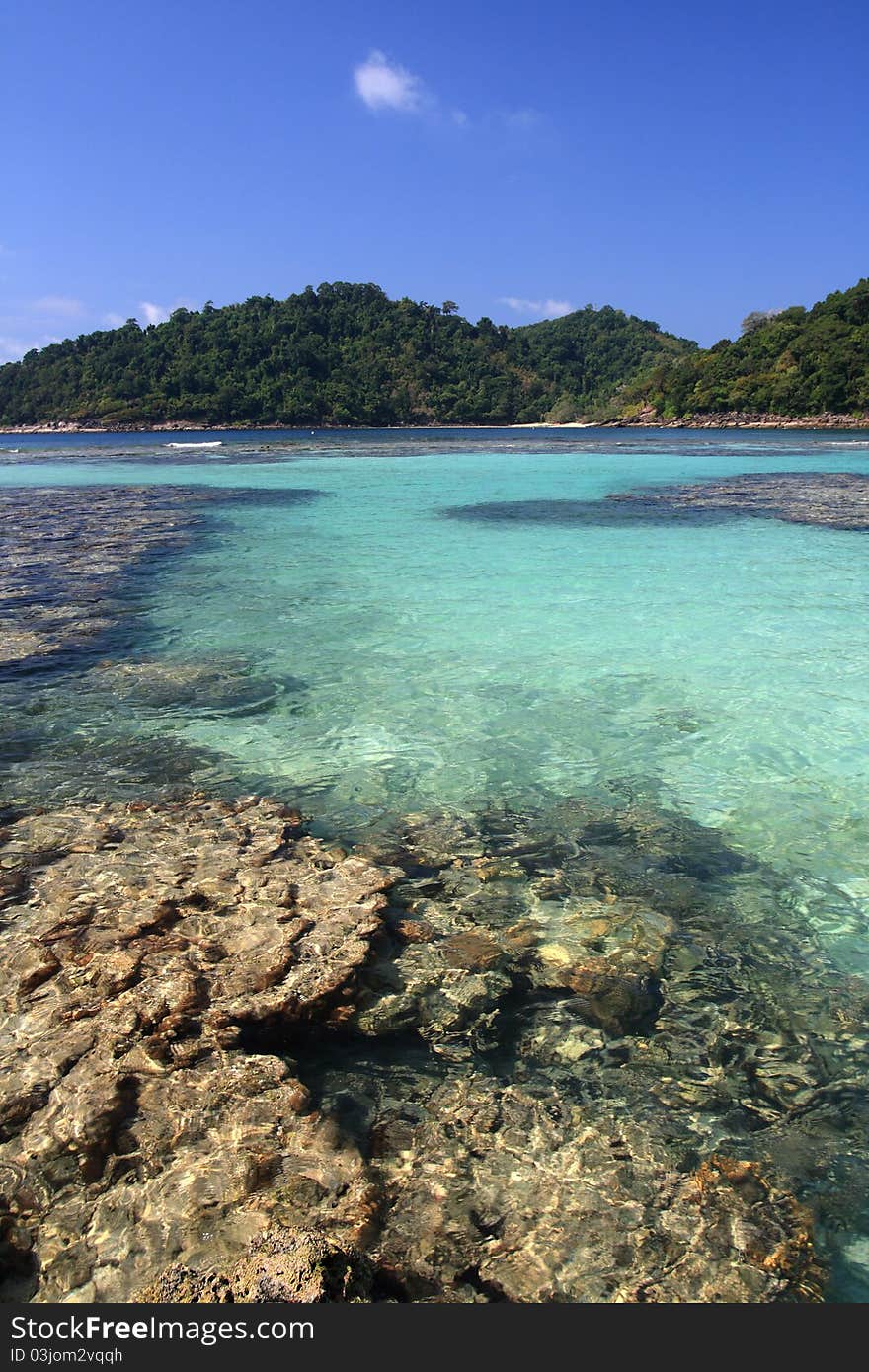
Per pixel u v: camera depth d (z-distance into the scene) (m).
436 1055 3.27
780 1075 3.22
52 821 4.89
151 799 5.24
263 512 18.62
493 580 11.48
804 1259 2.50
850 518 16.61
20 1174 2.69
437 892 4.32
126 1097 2.96
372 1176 2.73
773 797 5.35
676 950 3.93
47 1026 3.27
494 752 5.98
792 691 7.14
